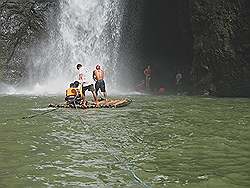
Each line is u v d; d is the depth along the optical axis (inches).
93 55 1309.1
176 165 322.3
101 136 445.7
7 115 618.2
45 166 321.7
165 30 1246.9
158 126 506.0
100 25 1312.7
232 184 272.1
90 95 997.8
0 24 1283.2
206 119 561.0
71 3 1312.7
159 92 1147.9
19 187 268.8
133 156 353.1
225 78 990.4
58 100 868.0
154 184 273.9
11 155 357.7
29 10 1299.2
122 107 722.8
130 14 1309.1
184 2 1138.7
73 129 490.9
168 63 1256.8
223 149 375.9
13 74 1267.2
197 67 1053.2
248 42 954.1
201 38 1035.3
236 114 611.8
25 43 1295.5
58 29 1314.0
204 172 301.3
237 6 967.0
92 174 299.1
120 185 272.5
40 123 538.0
